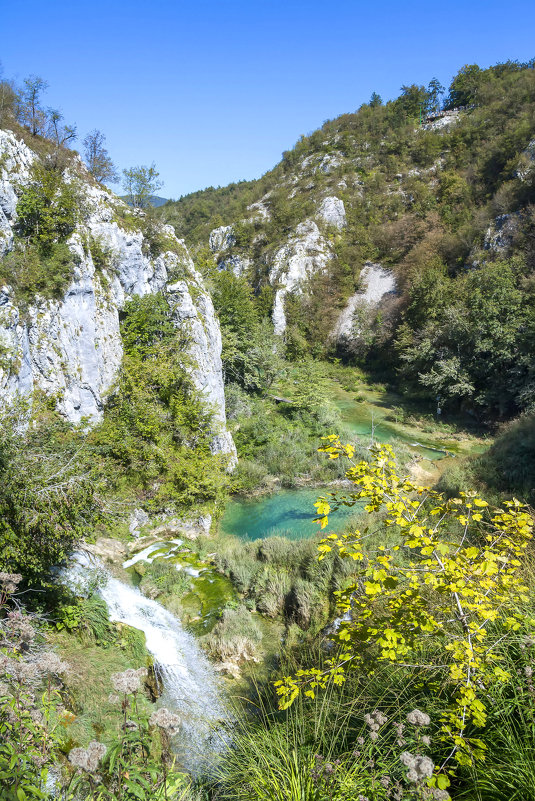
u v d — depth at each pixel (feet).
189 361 65.51
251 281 201.87
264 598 40.09
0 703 10.90
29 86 64.23
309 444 84.48
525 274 116.37
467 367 106.42
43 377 50.01
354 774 10.71
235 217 247.50
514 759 9.92
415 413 111.55
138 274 67.92
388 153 247.09
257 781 11.94
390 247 191.72
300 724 14.56
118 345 61.87
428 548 11.74
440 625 13.21
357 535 14.23
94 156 79.56
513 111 209.87
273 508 63.10
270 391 121.70
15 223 51.72
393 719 13.00
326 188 232.73
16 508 25.30
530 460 52.31
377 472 13.33
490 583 11.66
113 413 59.06
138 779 9.44
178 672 30.83
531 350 96.58
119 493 52.44
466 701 10.18
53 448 30.35
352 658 13.00
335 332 172.55
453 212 180.75
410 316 140.77
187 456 60.64
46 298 50.75
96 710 23.59
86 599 31.83
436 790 8.22
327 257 195.31
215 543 52.34
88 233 59.62
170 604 40.27
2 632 18.21
